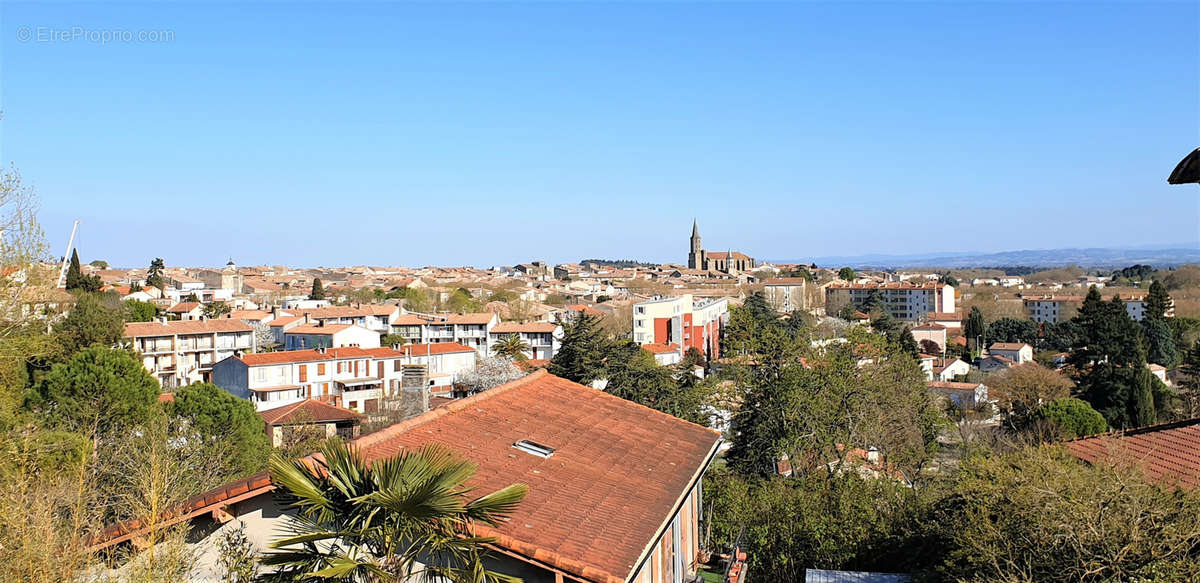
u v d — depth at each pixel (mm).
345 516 10445
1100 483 14273
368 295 146000
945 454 42656
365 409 74250
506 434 16297
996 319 141375
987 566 14875
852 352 40031
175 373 81312
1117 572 13383
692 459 18172
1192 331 102938
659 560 14805
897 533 21188
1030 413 55219
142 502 14703
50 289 24953
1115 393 61219
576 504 13578
